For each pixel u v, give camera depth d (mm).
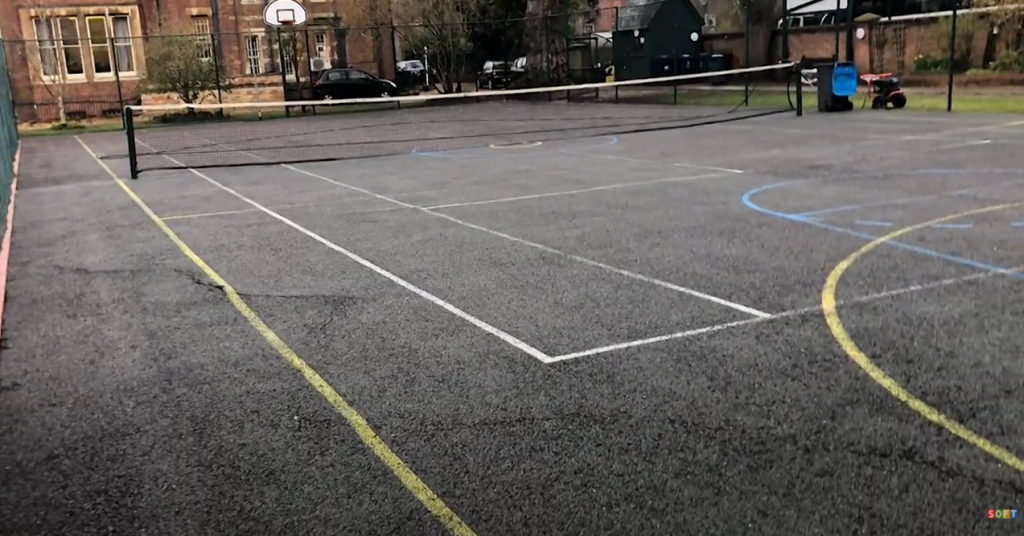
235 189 14172
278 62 39031
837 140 16938
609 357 5465
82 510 3879
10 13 33875
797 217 9625
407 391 5070
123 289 7746
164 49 33375
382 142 21781
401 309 6711
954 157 13766
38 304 7344
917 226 8883
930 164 13148
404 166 16391
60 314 7020
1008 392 4727
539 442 4348
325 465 4203
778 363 5242
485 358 5547
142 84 34156
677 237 8867
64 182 16266
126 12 35469
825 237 8578
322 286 7520
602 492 3844
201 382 5359
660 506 3711
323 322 6480
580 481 3949
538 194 12109
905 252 7836
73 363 5812
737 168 13828
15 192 15000
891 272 7180
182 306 7094
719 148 16734
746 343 5613
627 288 7023
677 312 6320
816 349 5461
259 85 37562
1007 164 12781
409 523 3654
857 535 3443
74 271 8547
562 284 7234
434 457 4238
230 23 37656
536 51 37312
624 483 3912
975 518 3533
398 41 47094
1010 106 22078
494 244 8945
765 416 4527
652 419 4551
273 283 7711
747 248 8242
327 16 40406
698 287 6953
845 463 4016
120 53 35875
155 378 5465
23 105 34406
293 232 10086
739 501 3725
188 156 20344
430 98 22750
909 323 5891
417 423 4629
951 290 6621
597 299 6742
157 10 36344
